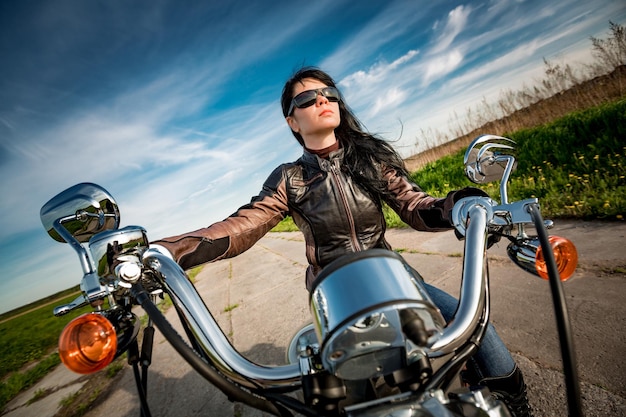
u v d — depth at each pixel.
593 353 1.72
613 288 2.17
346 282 0.57
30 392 4.53
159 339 4.38
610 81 7.93
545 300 2.30
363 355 0.63
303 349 0.75
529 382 1.69
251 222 1.43
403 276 0.59
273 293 4.81
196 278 10.02
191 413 2.44
